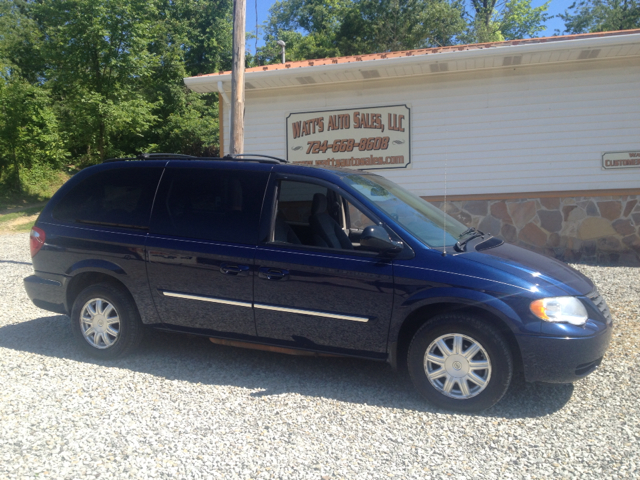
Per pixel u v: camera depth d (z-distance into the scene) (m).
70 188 4.97
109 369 4.48
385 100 10.43
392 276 3.79
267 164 4.43
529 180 9.84
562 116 9.58
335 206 5.04
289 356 4.89
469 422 3.51
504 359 3.54
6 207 21.89
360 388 4.11
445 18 32.75
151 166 4.73
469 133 10.05
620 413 3.61
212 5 33.75
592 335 3.57
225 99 11.02
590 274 8.23
